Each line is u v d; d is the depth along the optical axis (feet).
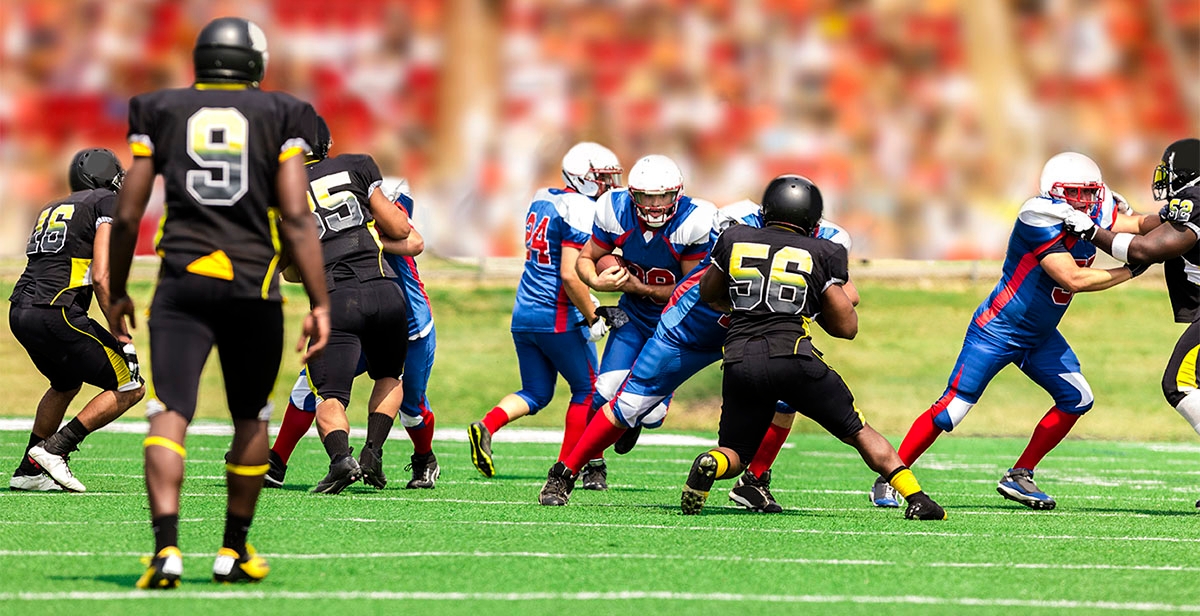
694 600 49.42
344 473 80.38
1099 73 289.74
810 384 71.41
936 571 57.21
